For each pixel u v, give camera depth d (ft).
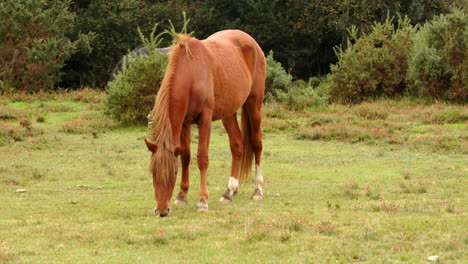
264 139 54.03
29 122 58.18
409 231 22.82
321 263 19.12
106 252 20.48
